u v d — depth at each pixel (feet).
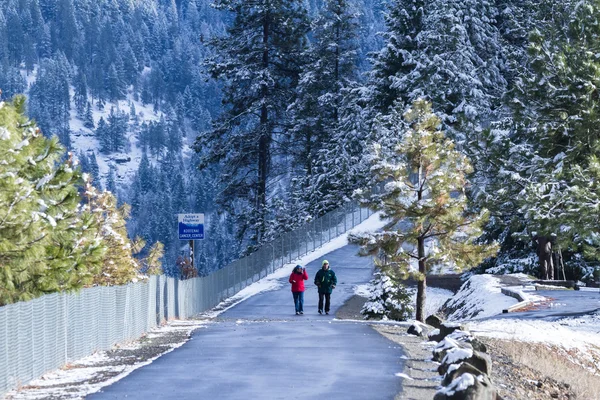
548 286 189.16
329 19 438.81
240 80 389.39
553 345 107.24
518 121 192.54
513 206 196.54
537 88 176.35
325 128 410.93
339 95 418.72
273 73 394.93
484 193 194.18
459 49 358.84
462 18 388.16
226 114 395.96
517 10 402.72
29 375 62.80
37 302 65.31
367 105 387.34
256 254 253.03
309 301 202.49
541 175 166.91
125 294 99.25
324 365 69.31
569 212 142.51
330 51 438.81
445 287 244.63
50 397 54.49
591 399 77.71
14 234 74.90
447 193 142.31
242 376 63.00
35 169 80.48
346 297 206.08
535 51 176.65
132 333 103.04
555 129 175.11
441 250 146.82
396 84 361.92
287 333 103.50
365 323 127.44
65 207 81.76
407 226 150.82
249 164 395.96
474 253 144.66
